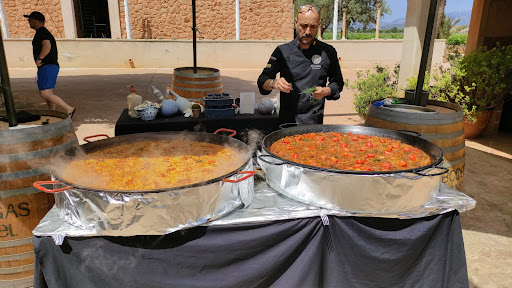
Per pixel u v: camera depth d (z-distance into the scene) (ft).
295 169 5.69
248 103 11.32
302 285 5.87
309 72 9.78
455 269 6.32
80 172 6.05
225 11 50.01
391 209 5.49
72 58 44.16
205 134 7.84
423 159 6.57
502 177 14.35
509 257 9.26
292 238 5.69
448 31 76.38
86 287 5.50
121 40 44.68
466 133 19.24
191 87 17.49
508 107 20.39
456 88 17.40
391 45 49.90
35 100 25.86
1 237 7.00
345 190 5.40
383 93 19.02
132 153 7.10
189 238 5.38
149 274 5.48
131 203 4.70
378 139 7.86
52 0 45.88
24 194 6.89
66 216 5.19
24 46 42.14
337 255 5.94
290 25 52.42
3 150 6.64
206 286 5.62
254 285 5.81
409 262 6.25
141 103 10.60
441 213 6.05
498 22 19.34
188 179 5.76
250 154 6.37
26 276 7.41
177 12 49.16
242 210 5.66
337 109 25.80
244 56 47.37
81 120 21.26
